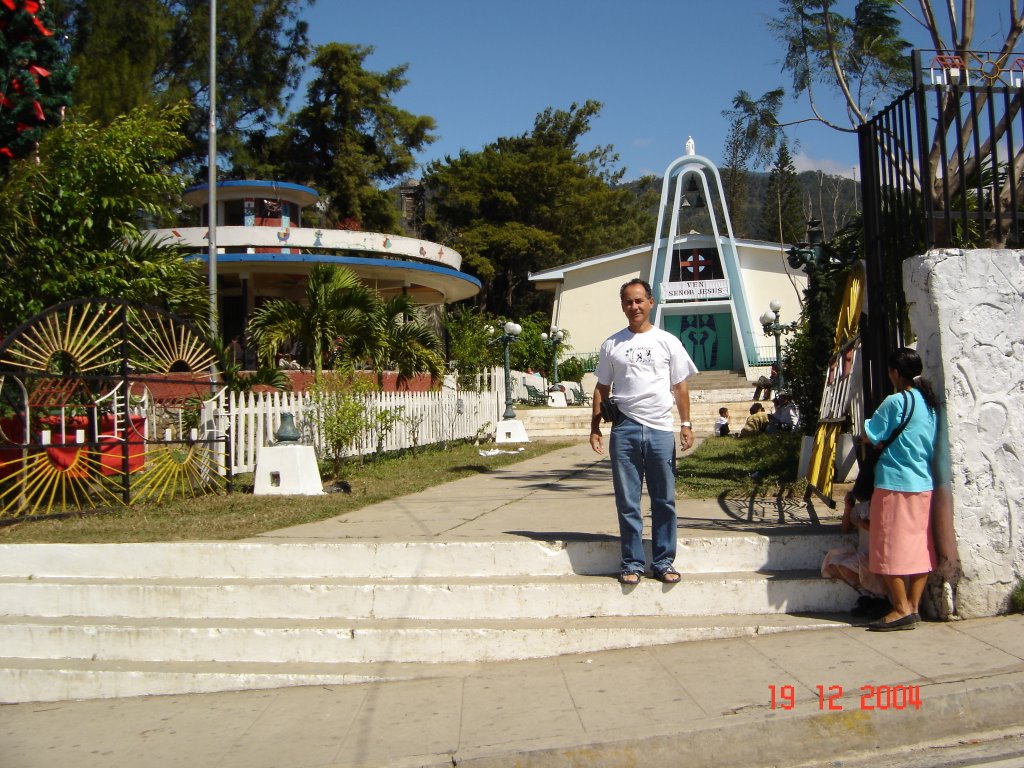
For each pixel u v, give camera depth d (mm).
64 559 6227
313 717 4691
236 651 5441
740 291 31656
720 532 6039
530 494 9336
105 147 9867
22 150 9852
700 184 32562
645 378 5441
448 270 23578
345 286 12164
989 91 5367
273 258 20703
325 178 36375
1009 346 5188
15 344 8023
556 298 34125
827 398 7762
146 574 6137
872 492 5234
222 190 23094
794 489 8219
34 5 9633
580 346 33656
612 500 8648
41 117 9672
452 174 43781
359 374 12469
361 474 11500
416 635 5301
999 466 5164
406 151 38031
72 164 9797
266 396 10664
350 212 36000
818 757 4023
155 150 10875
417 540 6105
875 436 5164
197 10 30172
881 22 9664
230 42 31906
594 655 5180
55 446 7797
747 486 8719
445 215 44656
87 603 5871
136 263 10352
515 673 5039
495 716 4441
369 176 37000
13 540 6684
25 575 6234
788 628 5227
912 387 5180
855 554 5477
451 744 4160
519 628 5277
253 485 9867
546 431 22766
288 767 4105
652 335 5555
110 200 9867
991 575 5160
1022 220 6203
